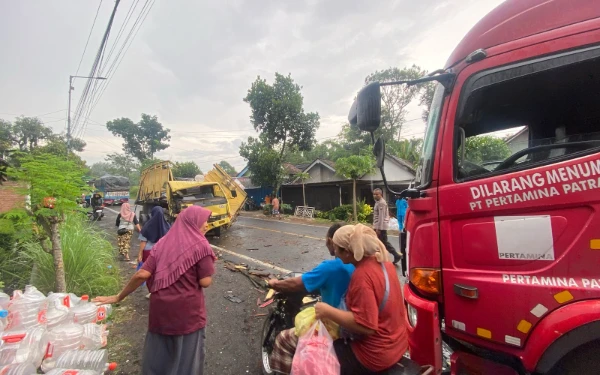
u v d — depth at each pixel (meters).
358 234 1.90
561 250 1.67
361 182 18.09
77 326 2.86
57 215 3.94
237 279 5.82
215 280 5.77
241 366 3.11
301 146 23.08
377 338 1.86
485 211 1.91
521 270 1.78
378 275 1.86
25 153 4.07
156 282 2.34
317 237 10.63
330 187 20.34
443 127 2.12
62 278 4.02
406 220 2.74
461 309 2.00
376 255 1.91
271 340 2.90
